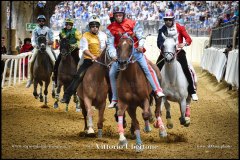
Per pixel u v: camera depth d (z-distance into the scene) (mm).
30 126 13859
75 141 11836
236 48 22984
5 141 11727
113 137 12414
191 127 14125
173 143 11766
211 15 46094
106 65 11719
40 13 36312
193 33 44062
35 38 17656
